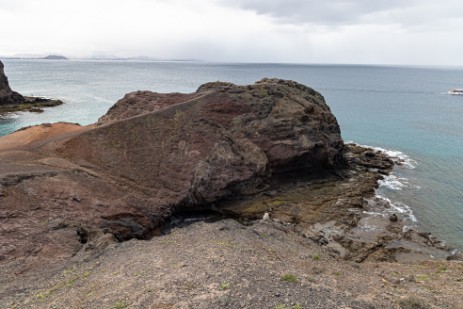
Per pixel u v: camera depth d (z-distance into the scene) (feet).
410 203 116.06
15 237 74.90
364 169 145.38
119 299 40.98
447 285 52.60
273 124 131.64
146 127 127.13
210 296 39.06
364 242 90.27
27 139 142.00
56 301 45.21
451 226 102.06
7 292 53.62
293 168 127.75
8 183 87.61
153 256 55.83
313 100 159.63
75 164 111.14
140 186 108.27
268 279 44.32
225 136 125.59
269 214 106.32
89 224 88.48
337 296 41.39
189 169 114.21
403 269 63.93
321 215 105.09
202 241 62.75
